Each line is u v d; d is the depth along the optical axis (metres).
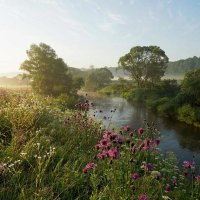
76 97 57.38
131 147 6.68
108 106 51.72
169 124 35.25
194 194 6.20
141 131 7.47
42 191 4.29
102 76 134.38
